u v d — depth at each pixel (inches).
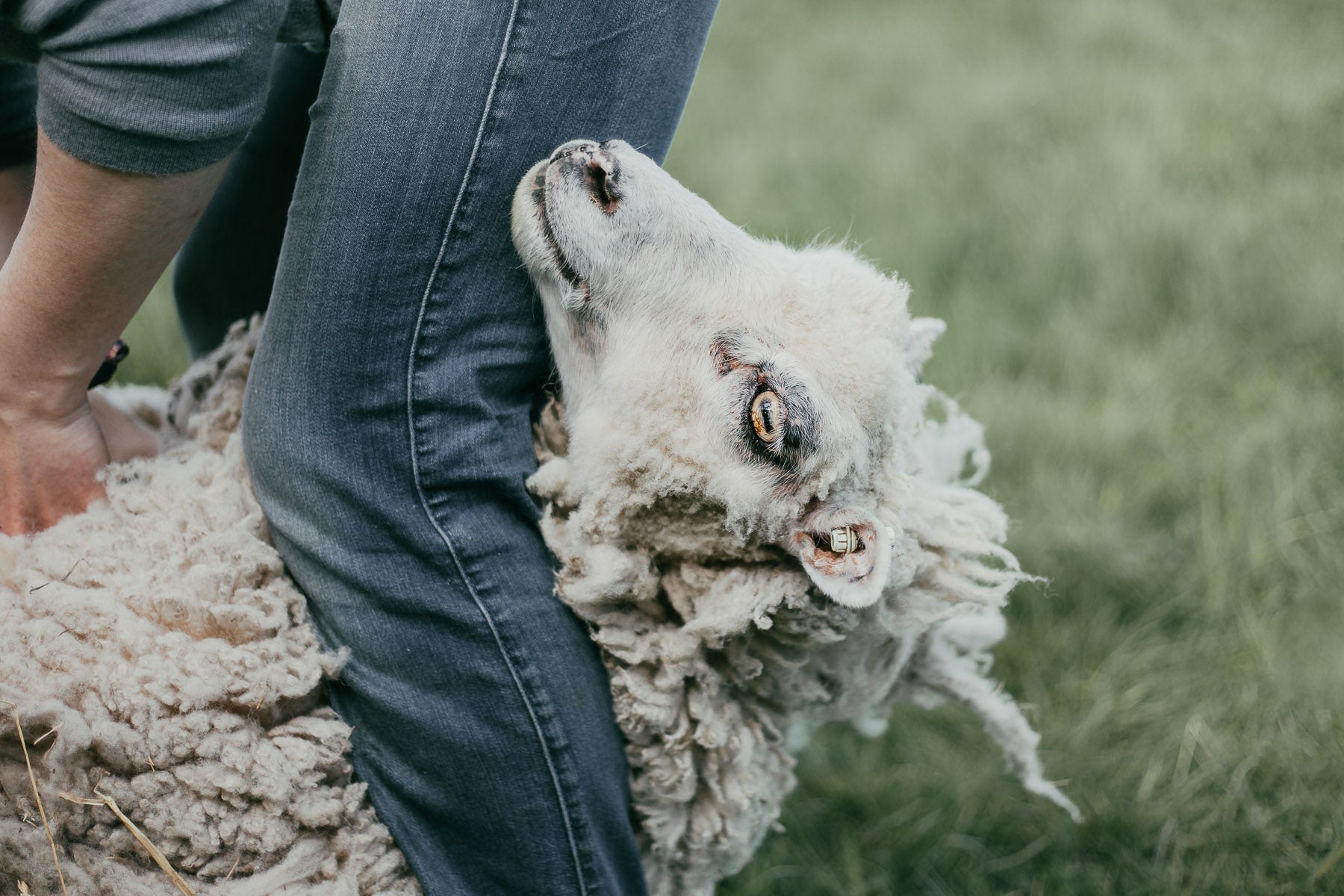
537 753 68.4
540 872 70.2
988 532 76.5
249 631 66.1
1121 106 236.8
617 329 70.4
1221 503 133.0
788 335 70.2
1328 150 218.8
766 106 242.5
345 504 66.1
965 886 100.9
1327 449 139.6
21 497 68.9
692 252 70.4
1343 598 120.1
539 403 76.2
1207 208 189.5
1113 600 122.5
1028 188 199.0
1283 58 263.3
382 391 65.7
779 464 68.4
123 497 70.4
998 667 115.9
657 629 73.3
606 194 68.0
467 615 67.0
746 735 76.5
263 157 80.4
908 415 73.3
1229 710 110.0
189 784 63.6
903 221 187.5
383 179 63.1
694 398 69.5
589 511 70.4
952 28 296.0
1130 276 172.9
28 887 67.4
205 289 86.5
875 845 104.0
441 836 69.9
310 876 67.0
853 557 67.4
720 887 101.2
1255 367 156.3
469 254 66.2
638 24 66.6
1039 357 155.8
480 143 64.1
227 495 71.0
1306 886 94.6
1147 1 303.4
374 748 69.2
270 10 58.6
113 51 54.9
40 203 59.1
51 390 65.9
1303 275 172.9
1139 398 147.6
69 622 65.1
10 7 55.6
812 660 76.8
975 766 109.0
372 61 62.6
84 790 63.6
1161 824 101.7
